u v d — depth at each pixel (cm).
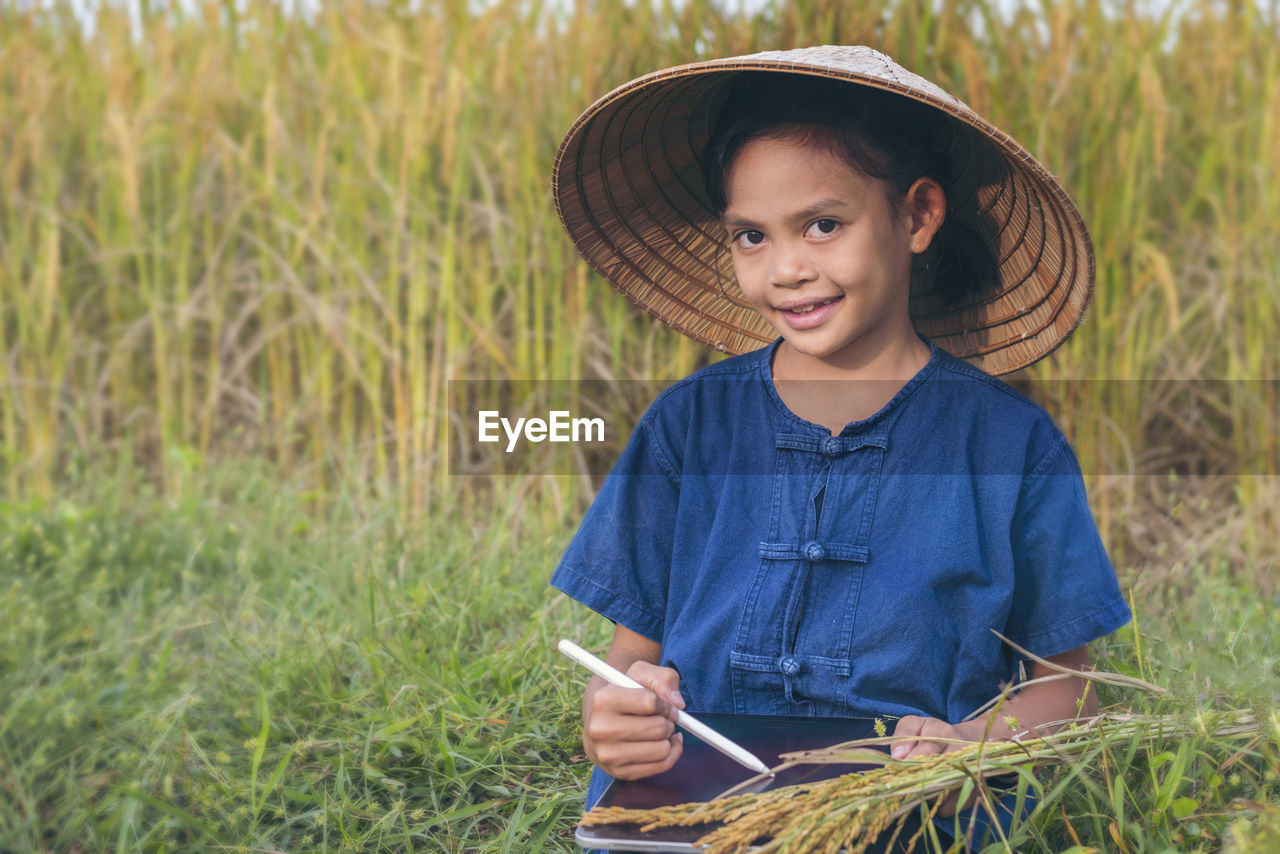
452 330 361
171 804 188
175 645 254
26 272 432
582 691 223
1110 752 146
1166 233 360
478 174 378
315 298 376
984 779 130
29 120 410
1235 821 135
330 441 374
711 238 172
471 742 208
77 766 205
